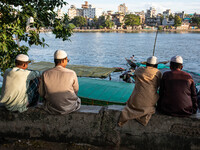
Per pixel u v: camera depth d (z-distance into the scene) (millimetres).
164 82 3082
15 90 3234
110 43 66938
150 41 75438
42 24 4773
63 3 5152
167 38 92250
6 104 3316
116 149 3303
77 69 14961
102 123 3273
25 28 4812
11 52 4660
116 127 3238
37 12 4879
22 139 3525
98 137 3334
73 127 3361
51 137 3453
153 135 3127
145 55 40625
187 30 185000
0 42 4234
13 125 3504
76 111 3332
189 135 3004
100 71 14633
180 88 2957
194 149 3029
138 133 3172
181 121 2982
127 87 9617
